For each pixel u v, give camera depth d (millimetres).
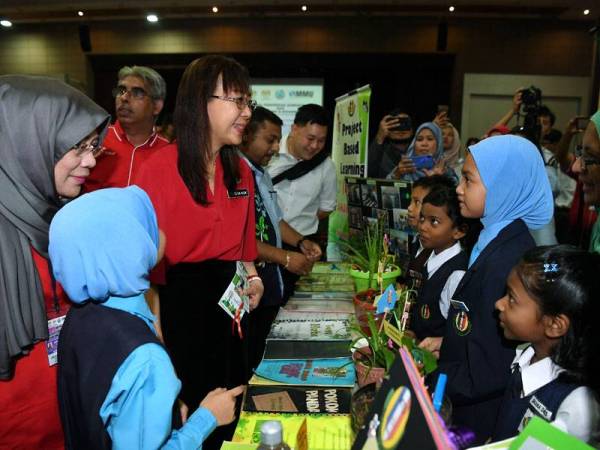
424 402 581
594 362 857
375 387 957
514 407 941
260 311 2150
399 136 3404
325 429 1022
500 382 1030
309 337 1502
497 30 6773
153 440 777
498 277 1049
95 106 1096
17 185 986
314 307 1814
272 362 1328
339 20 6918
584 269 871
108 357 779
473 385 1036
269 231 2121
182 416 1021
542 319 896
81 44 6855
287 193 2865
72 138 1026
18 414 1020
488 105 6898
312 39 6996
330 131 7387
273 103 7285
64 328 868
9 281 952
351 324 1540
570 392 863
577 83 6730
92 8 6492
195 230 1399
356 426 893
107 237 793
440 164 2779
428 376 1075
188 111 1341
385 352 1061
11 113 985
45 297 1025
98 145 1138
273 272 2086
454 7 6305
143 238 833
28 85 1021
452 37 6832
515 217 1128
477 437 1080
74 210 801
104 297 828
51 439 1071
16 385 1007
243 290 1542
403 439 591
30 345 1000
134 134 2432
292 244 2365
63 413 880
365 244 2059
